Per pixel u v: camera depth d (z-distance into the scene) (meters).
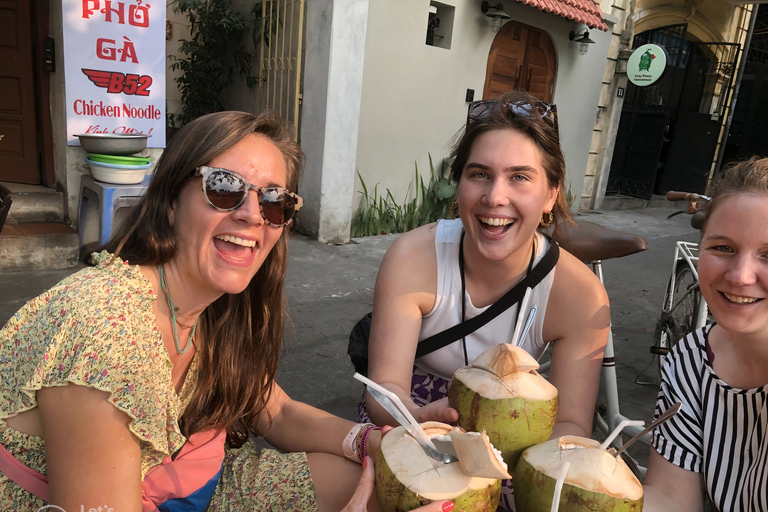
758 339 1.26
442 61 7.33
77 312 1.04
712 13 11.57
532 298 1.72
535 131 1.52
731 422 1.37
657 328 3.50
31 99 5.42
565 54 8.75
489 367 1.22
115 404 1.02
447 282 1.75
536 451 1.12
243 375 1.50
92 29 4.47
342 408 3.09
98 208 4.56
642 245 2.25
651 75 9.39
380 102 6.86
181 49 7.51
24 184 5.54
